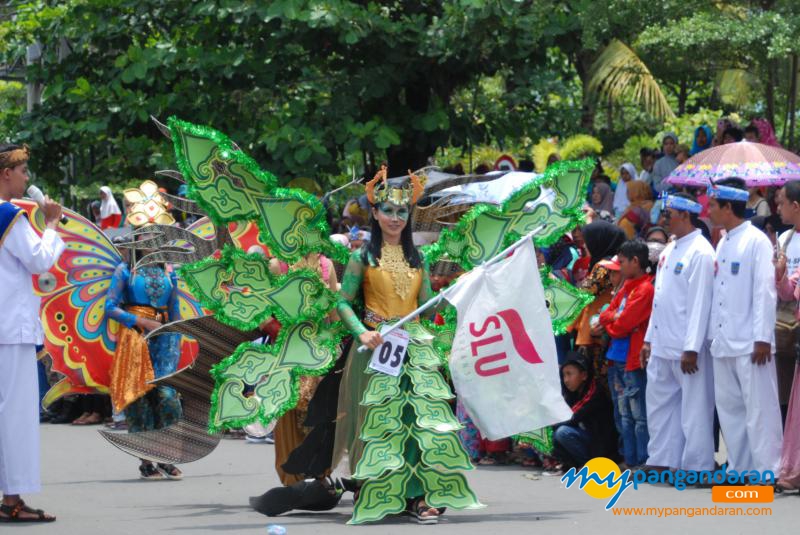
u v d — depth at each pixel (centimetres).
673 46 3469
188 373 2055
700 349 2177
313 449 1962
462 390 1888
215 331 2025
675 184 2934
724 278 2130
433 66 3850
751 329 2092
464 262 2012
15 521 1873
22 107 5553
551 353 1912
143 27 4062
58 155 4259
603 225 2570
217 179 1908
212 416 1906
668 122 4966
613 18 3478
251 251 2170
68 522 1872
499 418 1883
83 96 3891
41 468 2538
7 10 5197
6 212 1844
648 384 2255
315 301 1948
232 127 3838
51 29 4175
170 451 2092
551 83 3822
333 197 4606
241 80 3856
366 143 3675
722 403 2141
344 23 3547
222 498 2142
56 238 1916
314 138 3603
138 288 2473
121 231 3291
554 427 2436
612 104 5322
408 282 1902
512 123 4078
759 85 4391
